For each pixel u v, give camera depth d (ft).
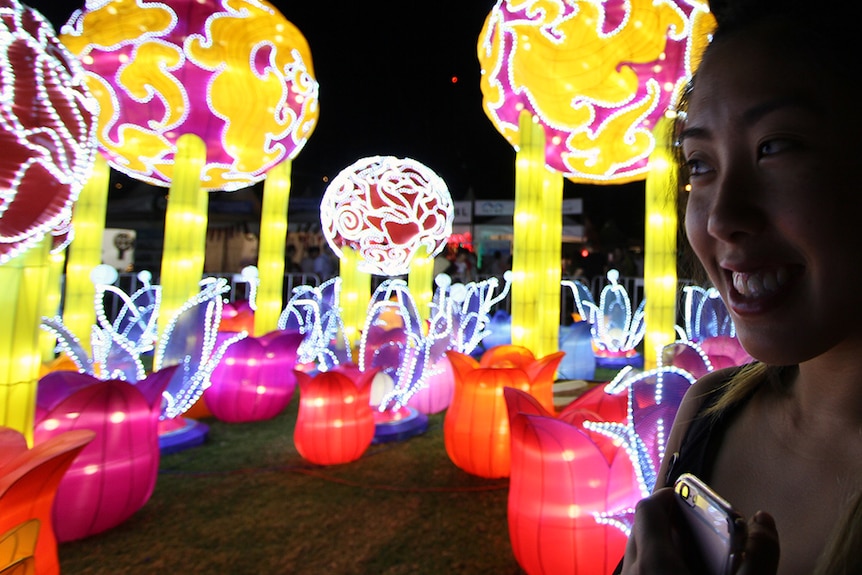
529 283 13.76
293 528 9.07
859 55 1.70
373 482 10.97
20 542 4.69
